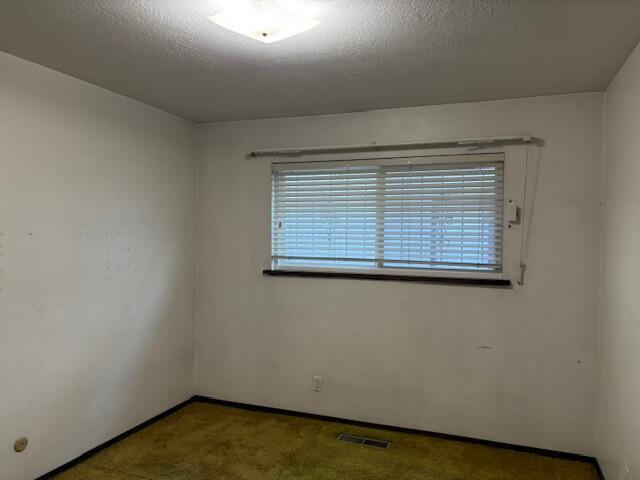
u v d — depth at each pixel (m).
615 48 2.09
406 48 2.11
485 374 2.99
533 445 2.90
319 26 1.88
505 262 2.94
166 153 3.36
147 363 3.22
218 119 3.56
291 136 3.45
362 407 3.28
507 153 2.93
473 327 3.01
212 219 3.68
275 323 3.51
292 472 2.62
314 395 3.41
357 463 2.73
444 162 3.07
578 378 2.81
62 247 2.56
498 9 1.72
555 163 2.83
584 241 2.78
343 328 3.32
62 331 2.56
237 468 2.66
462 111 3.02
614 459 2.33
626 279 2.18
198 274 3.71
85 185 2.69
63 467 2.59
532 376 2.90
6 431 2.27
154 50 2.17
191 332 3.68
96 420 2.81
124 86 2.75
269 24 1.74
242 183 3.59
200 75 2.53
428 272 3.14
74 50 2.19
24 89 2.33
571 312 2.82
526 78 2.52
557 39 2.00
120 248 2.96
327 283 3.36
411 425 3.16
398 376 3.19
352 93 2.83
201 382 3.72
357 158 3.28
